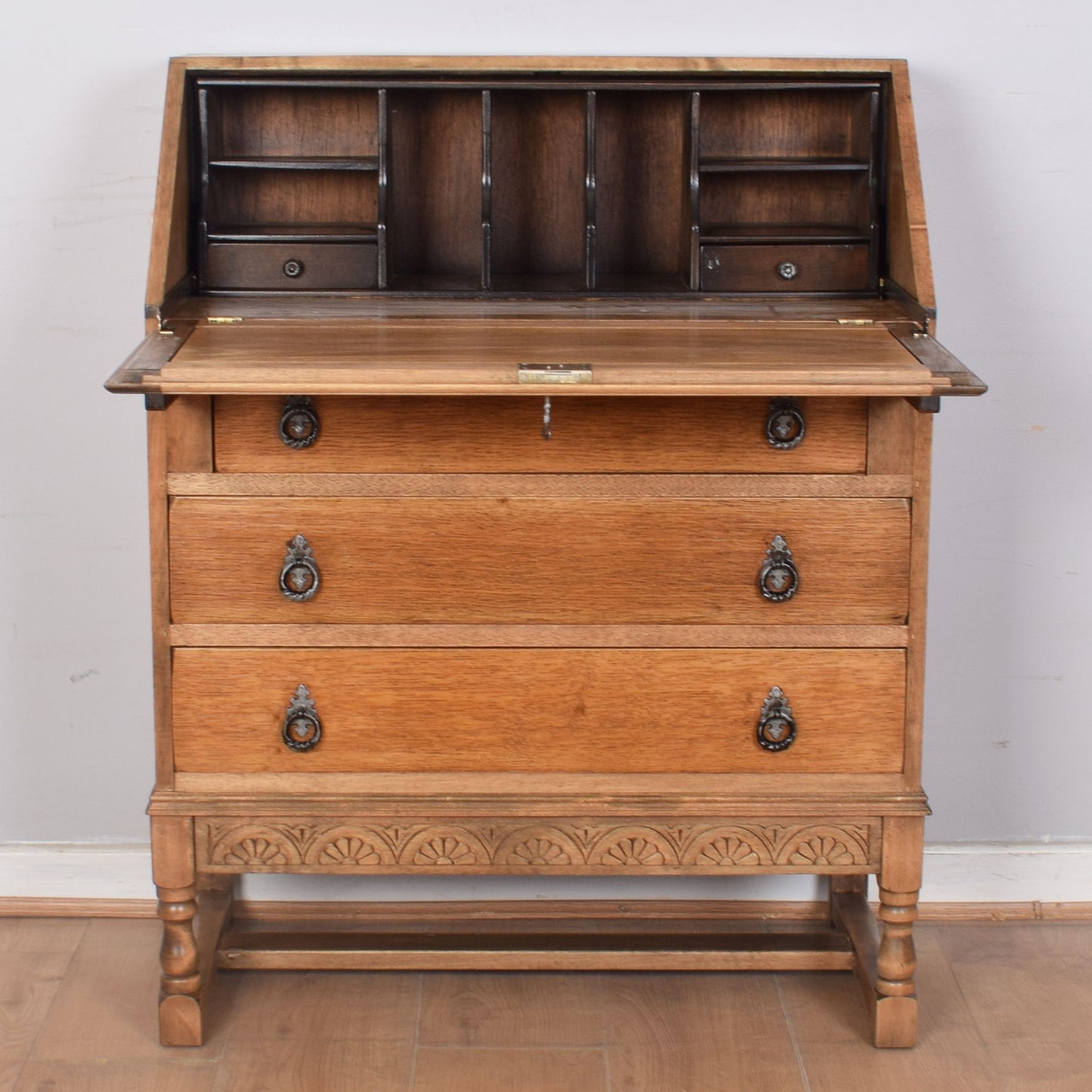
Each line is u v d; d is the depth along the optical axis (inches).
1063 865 118.6
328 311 94.7
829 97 104.7
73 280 108.3
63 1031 102.5
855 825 95.8
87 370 110.0
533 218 106.6
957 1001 106.9
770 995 107.3
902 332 90.4
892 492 90.7
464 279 104.4
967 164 107.3
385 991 107.6
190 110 99.3
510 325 91.4
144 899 118.0
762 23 104.6
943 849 118.3
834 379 79.2
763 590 91.4
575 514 90.5
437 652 92.6
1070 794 118.5
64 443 111.1
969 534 114.0
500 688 93.1
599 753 94.3
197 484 89.9
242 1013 104.7
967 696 116.8
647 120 105.0
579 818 95.3
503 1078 97.9
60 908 117.7
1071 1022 104.4
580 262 107.3
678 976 109.6
